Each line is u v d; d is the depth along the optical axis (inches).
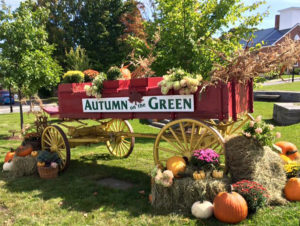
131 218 153.6
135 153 296.5
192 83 168.1
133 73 241.8
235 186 153.7
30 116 685.9
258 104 645.9
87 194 190.4
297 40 165.5
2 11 377.4
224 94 162.9
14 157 239.3
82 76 253.6
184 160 177.2
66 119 269.7
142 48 373.1
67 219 155.5
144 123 515.2
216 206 144.5
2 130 485.4
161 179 159.2
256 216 145.7
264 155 168.7
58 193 193.5
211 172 165.2
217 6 343.9
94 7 1408.7
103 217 156.8
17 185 211.0
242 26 345.4
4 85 392.8
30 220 155.6
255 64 166.7
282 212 147.4
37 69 394.6
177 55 342.6
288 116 392.8
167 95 183.3
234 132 219.5
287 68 171.8
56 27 1392.7
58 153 248.4
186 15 346.6
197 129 217.9
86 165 259.9
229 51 333.4
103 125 277.9
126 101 204.1
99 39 1376.7
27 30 388.8
